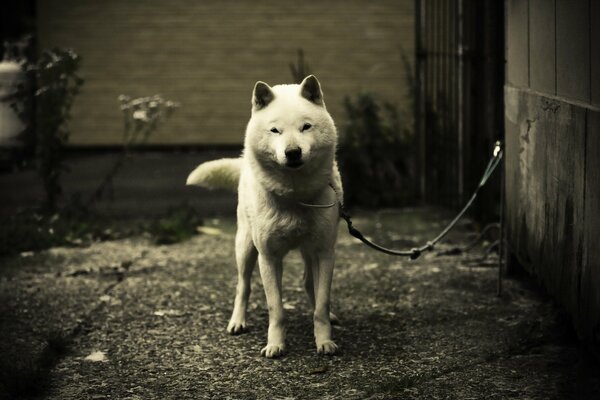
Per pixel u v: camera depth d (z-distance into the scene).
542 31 3.19
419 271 3.85
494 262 3.94
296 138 2.82
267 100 2.91
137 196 5.52
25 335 3.22
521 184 3.44
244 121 7.02
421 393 2.73
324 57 6.94
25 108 5.01
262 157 2.90
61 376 2.92
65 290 3.71
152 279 3.85
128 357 3.05
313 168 2.91
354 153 5.23
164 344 3.15
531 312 3.33
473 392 2.73
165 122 6.99
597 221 2.64
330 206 2.98
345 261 4.03
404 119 6.62
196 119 7.01
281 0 6.89
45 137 4.89
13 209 5.08
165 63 6.95
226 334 3.22
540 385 2.76
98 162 6.62
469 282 3.68
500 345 3.05
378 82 6.95
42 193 5.57
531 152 3.29
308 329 3.25
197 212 5.11
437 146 5.06
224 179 3.29
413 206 5.16
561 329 3.12
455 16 4.79
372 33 6.91
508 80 3.69
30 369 2.86
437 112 5.05
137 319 3.38
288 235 2.98
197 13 6.90
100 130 6.97
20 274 3.94
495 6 4.35
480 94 4.58
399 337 3.15
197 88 6.98
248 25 6.92
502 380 2.80
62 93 4.92
